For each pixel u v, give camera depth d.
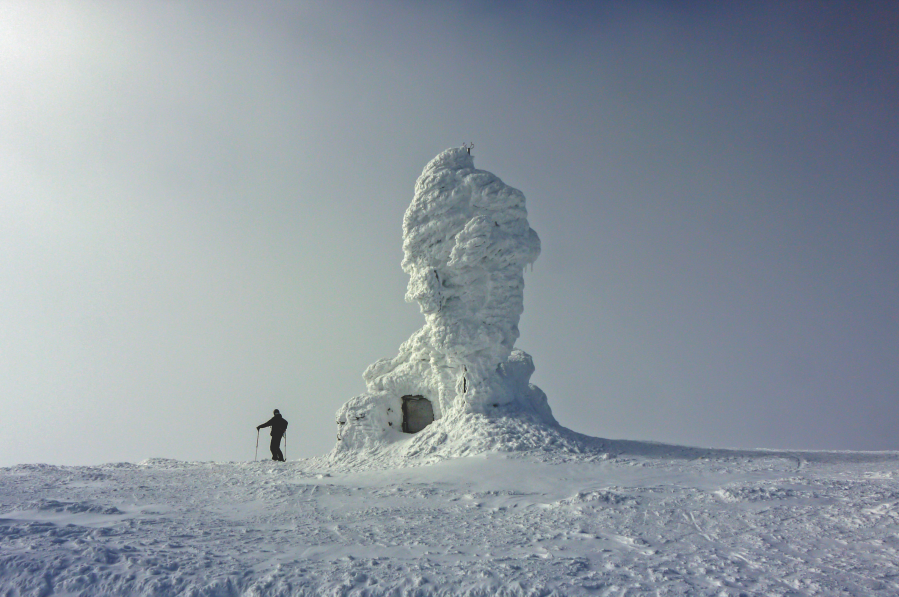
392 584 6.98
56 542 8.08
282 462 24.33
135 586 6.77
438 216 22.97
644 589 6.92
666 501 11.52
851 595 6.74
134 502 12.59
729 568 7.70
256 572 7.28
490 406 22.67
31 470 18.83
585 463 18.12
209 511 11.72
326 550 8.54
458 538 9.38
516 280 23.02
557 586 6.98
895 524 9.38
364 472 19.17
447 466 18.47
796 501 11.13
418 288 22.72
